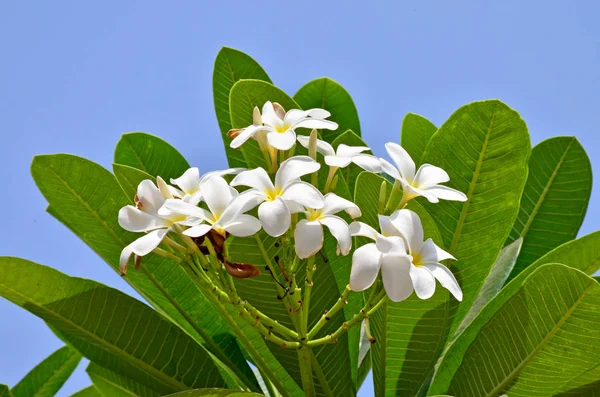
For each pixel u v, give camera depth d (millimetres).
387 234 1438
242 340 1549
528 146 1598
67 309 1555
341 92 1860
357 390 1728
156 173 1763
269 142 1469
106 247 1624
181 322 1675
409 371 1598
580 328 1474
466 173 1617
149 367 1586
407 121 1840
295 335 1491
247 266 1459
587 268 1605
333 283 1585
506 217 1612
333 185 1513
